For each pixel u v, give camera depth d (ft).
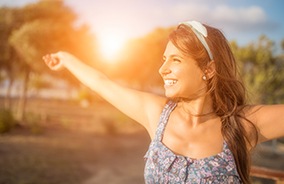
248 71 82.58
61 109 145.18
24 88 90.17
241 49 86.89
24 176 43.21
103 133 86.63
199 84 5.77
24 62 84.94
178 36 5.62
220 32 5.87
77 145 67.31
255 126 5.66
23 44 75.87
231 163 5.43
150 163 5.71
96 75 6.87
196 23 5.73
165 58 5.97
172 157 5.50
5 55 84.99
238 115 5.74
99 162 55.67
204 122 5.81
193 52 5.56
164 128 5.92
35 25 77.15
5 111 77.77
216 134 5.71
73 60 7.18
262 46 87.51
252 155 6.23
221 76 5.74
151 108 6.31
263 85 75.92
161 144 5.74
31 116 88.89
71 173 46.73
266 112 5.73
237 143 5.54
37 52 76.28
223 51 5.75
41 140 68.74
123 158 61.21
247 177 5.62
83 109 152.25
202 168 5.37
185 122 5.84
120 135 88.69
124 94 6.53
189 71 5.65
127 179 47.52
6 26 83.97
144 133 95.20
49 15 83.76
